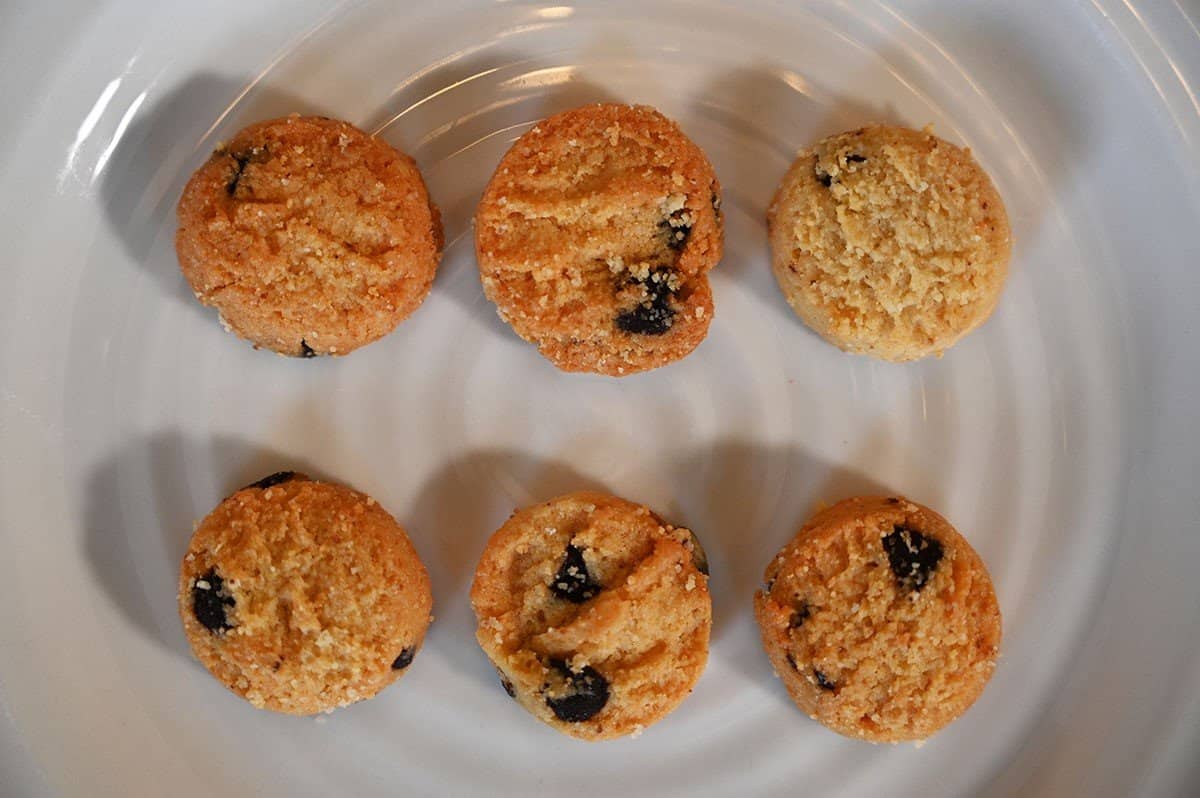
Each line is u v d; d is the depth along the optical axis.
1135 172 0.20
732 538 0.20
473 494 0.20
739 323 0.20
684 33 0.20
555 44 0.20
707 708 0.20
